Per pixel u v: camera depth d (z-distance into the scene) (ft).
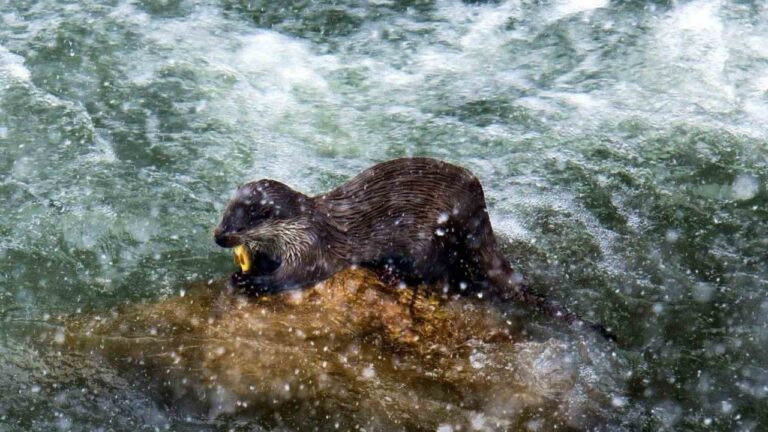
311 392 33.01
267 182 36.27
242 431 32.12
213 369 33.60
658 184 44.65
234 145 46.39
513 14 56.34
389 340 34.58
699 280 38.99
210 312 35.76
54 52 51.85
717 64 52.19
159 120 47.78
